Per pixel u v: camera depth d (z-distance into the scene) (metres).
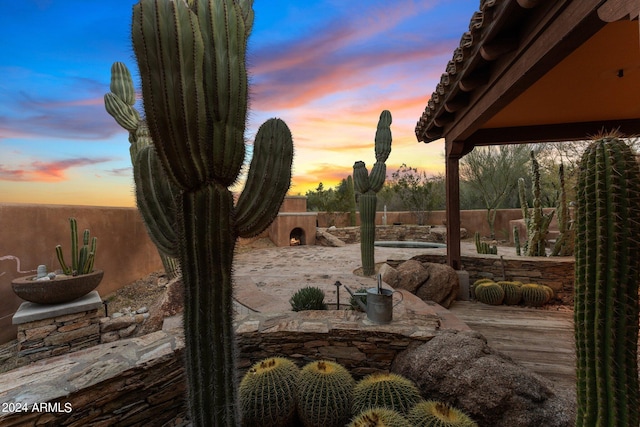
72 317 3.44
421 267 5.12
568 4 1.92
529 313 4.64
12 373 1.96
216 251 1.53
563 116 4.59
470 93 3.86
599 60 2.87
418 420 1.70
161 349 2.32
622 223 1.19
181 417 2.36
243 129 1.59
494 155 11.56
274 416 2.11
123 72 5.18
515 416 1.96
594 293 1.23
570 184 6.89
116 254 5.43
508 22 2.38
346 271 5.79
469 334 2.65
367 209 5.23
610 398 1.15
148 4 1.34
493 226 11.23
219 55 1.46
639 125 4.61
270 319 3.04
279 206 1.85
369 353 2.76
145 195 2.01
